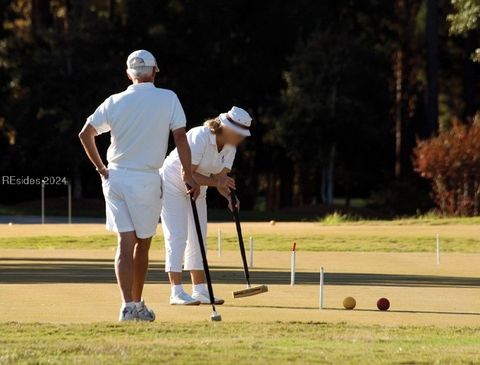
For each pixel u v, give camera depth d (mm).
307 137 96250
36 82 93938
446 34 112312
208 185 23047
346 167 106000
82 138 19516
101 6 111812
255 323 18391
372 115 96000
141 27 101312
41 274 29469
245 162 110750
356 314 20281
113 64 95312
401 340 16500
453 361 14500
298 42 97688
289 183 113625
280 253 40406
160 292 24422
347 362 14266
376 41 111125
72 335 16609
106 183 19531
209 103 103438
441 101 120375
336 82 95562
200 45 102625
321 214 89062
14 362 13930
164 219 22703
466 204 71312
